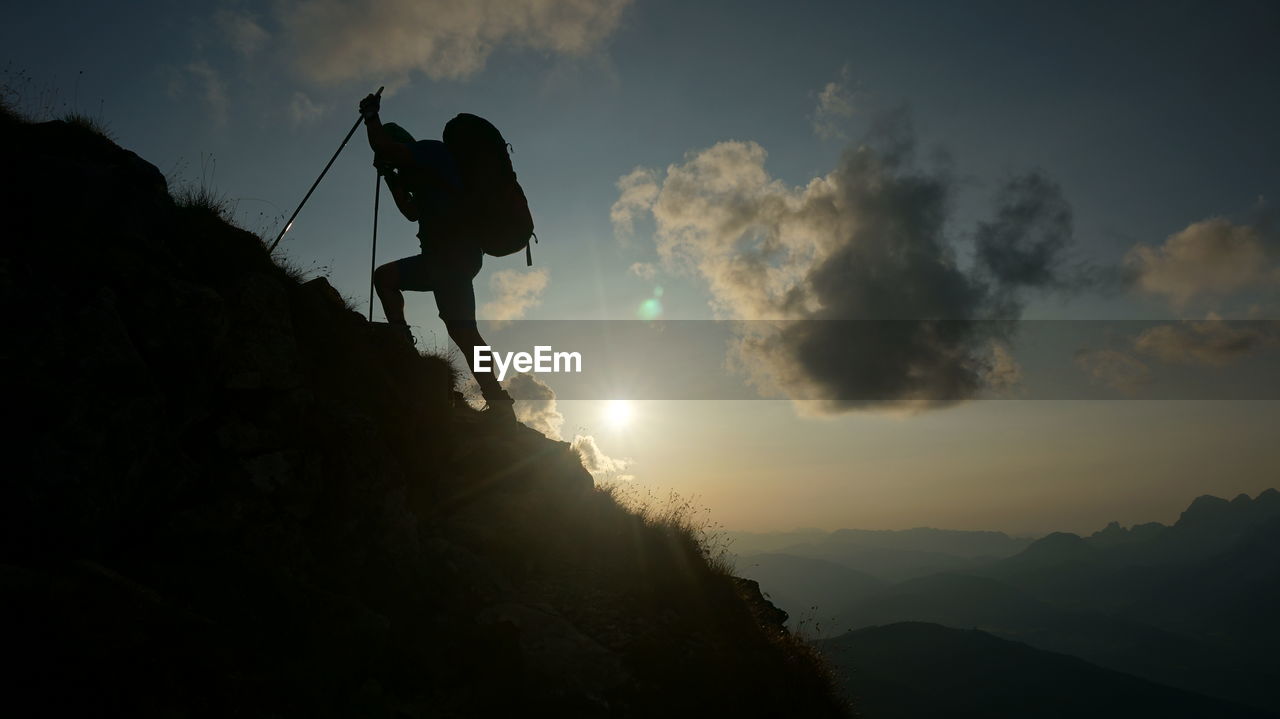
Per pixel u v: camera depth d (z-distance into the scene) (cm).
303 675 403
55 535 375
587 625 705
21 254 423
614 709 580
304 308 696
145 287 491
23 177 466
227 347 539
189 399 501
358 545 584
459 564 685
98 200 494
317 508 569
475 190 714
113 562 411
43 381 383
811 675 784
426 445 790
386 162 723
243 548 480
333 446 602
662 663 675
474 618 625
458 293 751
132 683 320
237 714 348
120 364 423
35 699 288
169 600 396
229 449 516
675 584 839
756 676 709
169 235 567
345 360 706
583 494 954
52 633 313
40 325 395
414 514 696
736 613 863
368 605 551
